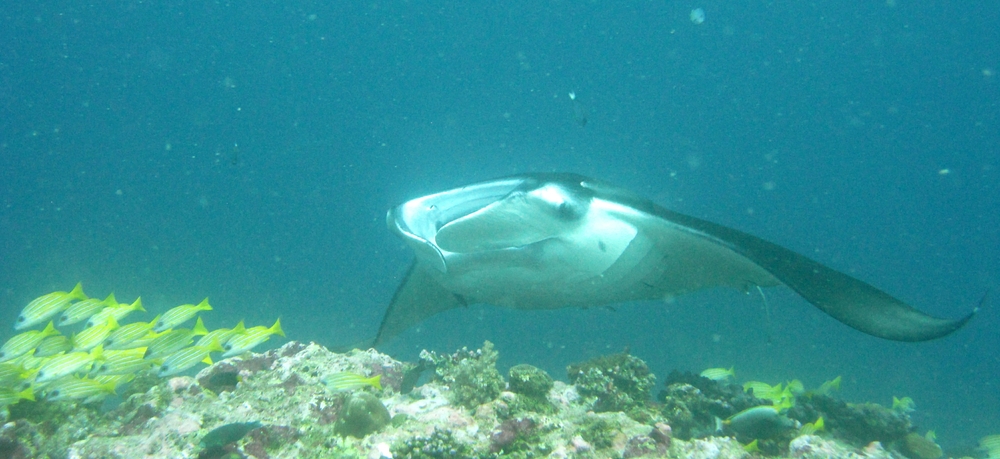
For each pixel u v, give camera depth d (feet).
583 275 13.82
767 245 12.94
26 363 13.88
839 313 11.26
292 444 11.03
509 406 12.05
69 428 11.69
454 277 14.61
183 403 12.69
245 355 15.83
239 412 12.14
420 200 13.65
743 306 91.09
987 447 18.80
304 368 14.58
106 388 12.34
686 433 13.55
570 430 11.43
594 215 13.01
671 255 14.32
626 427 11.27
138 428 11.69
